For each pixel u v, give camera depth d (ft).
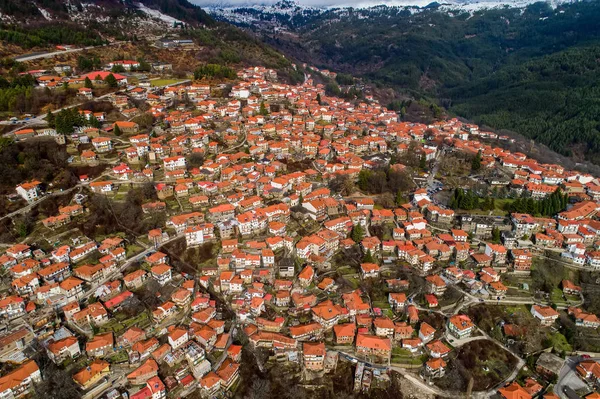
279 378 526.57
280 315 605.31
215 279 646.74
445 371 558.15
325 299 632.79
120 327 555.28
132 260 654.53
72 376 488.44
